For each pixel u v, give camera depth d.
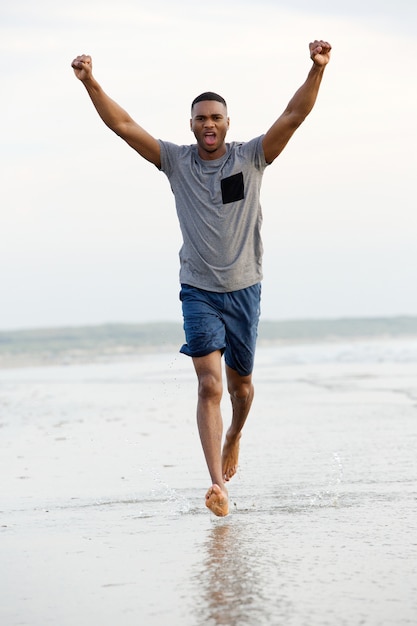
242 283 5.75
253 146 5.75
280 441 8.41
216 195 5.70
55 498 5.95
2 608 3.55
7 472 7.09
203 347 5.67
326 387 14.41
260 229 5.83
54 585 3.87
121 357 35.22
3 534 4.91
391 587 3.68
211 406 5.61
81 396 14.78
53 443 8.84
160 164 5.83
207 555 4.32
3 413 12.18
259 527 4.93
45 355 38.69
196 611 3.44
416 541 4.46
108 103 5.65
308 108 5.61
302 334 54.56
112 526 5.07
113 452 8.10
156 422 10.52
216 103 5.69
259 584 3.77
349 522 4.95
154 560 4.25
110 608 3.52
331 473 6.57
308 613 3.36
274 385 15.34
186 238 5.79
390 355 23.84
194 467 7.14
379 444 7.93
